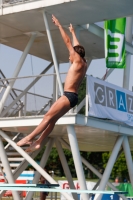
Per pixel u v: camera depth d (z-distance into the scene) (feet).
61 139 109.81
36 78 99.76
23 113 96.63
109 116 87.92
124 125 94.07
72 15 83.97
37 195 160.04
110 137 101.81
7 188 58.29
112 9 79.82
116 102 91.40
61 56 116.57
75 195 108.27
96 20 86.22
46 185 64.13
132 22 113.60
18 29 93.97
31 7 82.07
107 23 94.73
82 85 83.82
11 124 87.10
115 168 318.86
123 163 314.55
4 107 96.89
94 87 84.43
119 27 95.86
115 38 96.02
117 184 144.36
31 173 135.64
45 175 84.12
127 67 110.22
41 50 111.96
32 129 91.81
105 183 90.94
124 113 94.22
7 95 89.45
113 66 96.48
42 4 80.94
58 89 84.28
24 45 108.99
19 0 84.33
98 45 105.19
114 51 96.48
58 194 193.77
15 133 107.24
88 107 82.53
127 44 108.37
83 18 85.35
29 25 90.79
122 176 318.86
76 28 90.27
